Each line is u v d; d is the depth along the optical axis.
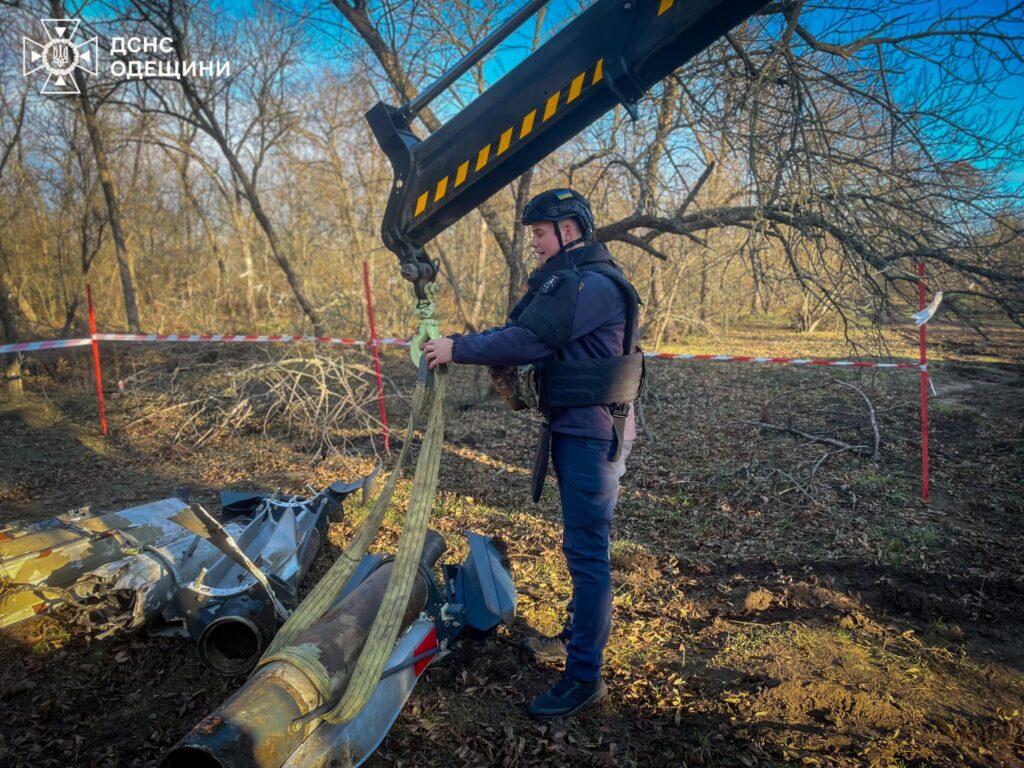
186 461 6.26
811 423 7.46
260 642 2.68
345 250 18.45
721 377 10.45
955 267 4.90
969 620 3.46
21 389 8.55
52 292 14.70
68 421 7.69
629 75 2.01
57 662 2.95
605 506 2.56
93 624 2.91
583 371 2.48
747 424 7.36
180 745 1.68
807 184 4.98
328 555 4.03
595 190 8.12
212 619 2.68
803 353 13.08
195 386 8.21
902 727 2.58
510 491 5.37
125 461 6.25
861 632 3.31
